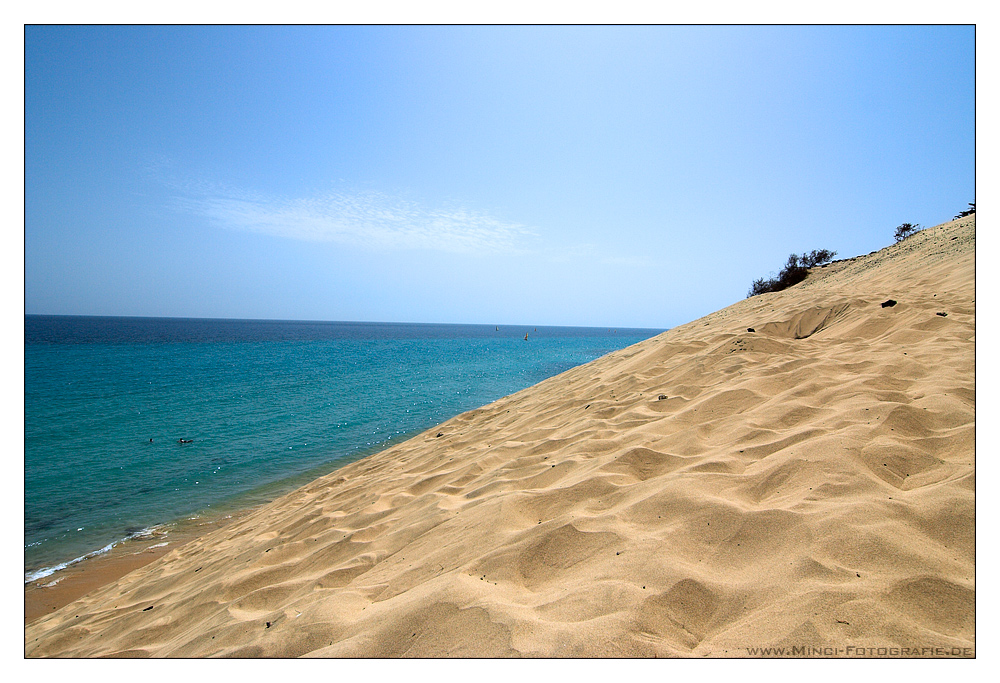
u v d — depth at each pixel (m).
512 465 3.66
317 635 1.99
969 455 2.16
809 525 1.83
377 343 65.69
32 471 9.05
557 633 1.59
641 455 2.95
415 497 3.76
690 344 6.43
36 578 5.35
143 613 3.42
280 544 3.81
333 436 11.66
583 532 2.19
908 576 1.54
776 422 2.97
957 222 12.04
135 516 7.04
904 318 5.02
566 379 8.78
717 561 1.83
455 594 1.91
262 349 49.22
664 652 1.48
